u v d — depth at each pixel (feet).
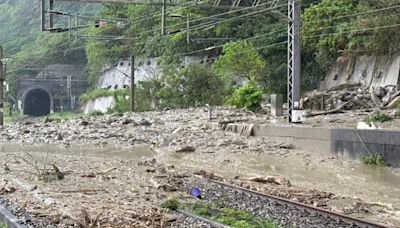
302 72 188.75
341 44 164.76
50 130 134.10
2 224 38.27
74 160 84.17
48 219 39.86
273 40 187.62
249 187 59.26
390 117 101.91
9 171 68.54
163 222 39.34
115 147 107.65
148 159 82.74
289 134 99.81
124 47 289.12
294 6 98.27
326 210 45.70
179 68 219.41
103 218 40.22
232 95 168.86
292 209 46.85
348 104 132.98
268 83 183.21
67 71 331.77
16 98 322.96
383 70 148.87
